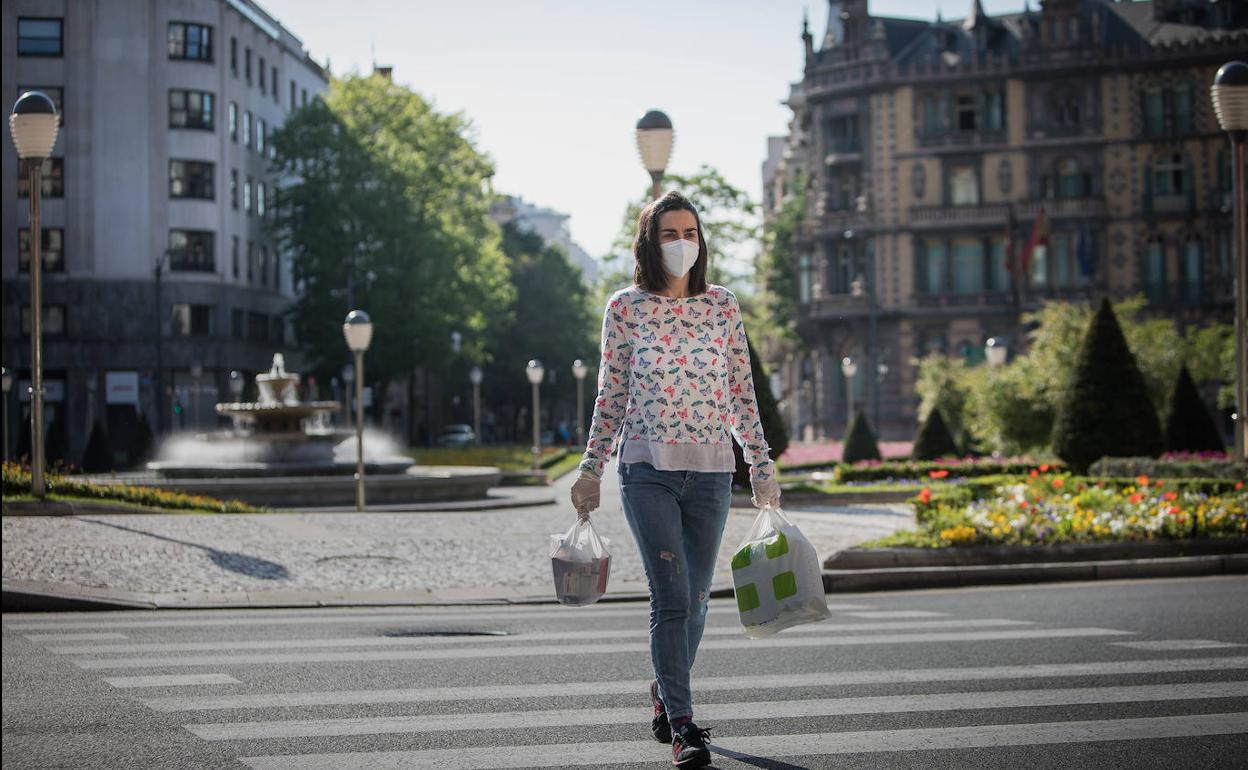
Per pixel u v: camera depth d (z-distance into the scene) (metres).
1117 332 32.28
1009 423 43.59
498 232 76.62
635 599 14.82
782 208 96.50
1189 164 74.12
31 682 8.91
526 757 6.66
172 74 70.69
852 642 10.67
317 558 17.09
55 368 69.50
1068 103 75.31
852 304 76.44
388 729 7.36
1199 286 74.06
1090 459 32.00
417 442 88.12
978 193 75.81
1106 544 16.97
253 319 77.31
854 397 77.19
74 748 6.92
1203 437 35.19
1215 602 13.20
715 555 6.74
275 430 36.62
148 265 70.31
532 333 101.38
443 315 67.81
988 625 11.67
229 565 16.34
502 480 46.69
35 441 21.97
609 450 6.71
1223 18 75.62
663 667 6.42
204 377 71.69
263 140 79.31
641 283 6.71
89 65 69.88
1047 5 75.06
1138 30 76.69
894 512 27.12
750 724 7.40
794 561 6.66
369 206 68.31
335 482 32.06
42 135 21.06
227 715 7.76
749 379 6.82
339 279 68.81
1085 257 73.69
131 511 22.66
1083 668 9.20
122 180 70.00
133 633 11.61
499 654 10.20
